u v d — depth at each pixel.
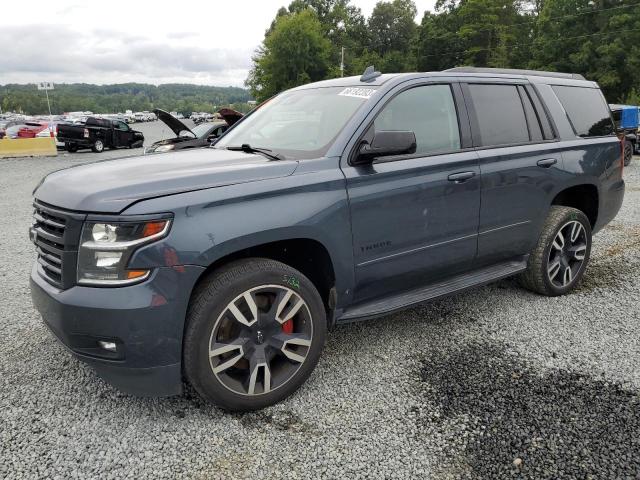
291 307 2.81
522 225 3.97
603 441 2.48
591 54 43.47
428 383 3.04
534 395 2.90
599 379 3.07
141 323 2.36
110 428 2.63
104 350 2.45
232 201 2.55
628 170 13.20
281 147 3.32
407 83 3.39
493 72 4.04
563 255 4.38
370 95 3.28
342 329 3.83
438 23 63.59
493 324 3.89
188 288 2.44
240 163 2.93
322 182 2.85
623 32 41.72
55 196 2.59
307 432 2.59
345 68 71.25
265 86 66.56
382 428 2.61
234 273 2.59
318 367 3.25
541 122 4.17
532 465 2.33
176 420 2.69
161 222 2.38
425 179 3.28
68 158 20.73
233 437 2.55
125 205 2.35
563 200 4.82
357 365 3.27
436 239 3.42
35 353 3.45
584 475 2.26
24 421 2.68
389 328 3.83
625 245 6.07
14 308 4.25
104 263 2.35
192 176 2.60
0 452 2.44
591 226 4.75
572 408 2.76
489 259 3.86
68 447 2.47
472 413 2.73
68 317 2.40
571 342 3.57
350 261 3.00
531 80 4.26
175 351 2.47
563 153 4.21
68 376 3.15
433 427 2.62
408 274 3.35
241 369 2.79
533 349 3.47
